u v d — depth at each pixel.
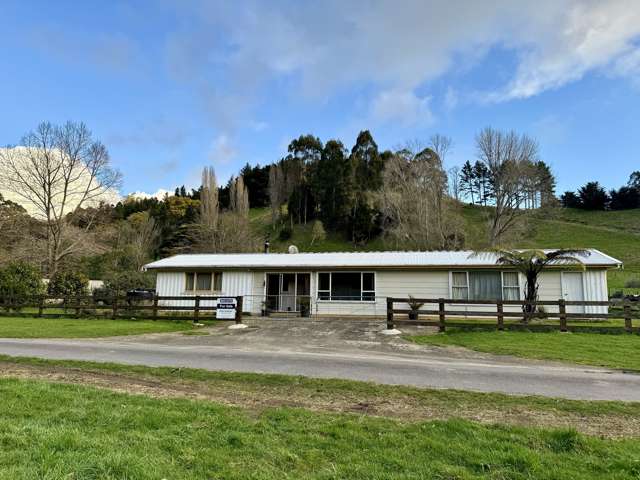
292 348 11.80
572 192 78.56
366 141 62.66
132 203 74.44
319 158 70.69
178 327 16.88
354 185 60.53
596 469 3.98
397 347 12.08
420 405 6.21
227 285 23.44
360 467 3.92
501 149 36.22
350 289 22.36
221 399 6.39
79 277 28.30
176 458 3.96
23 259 30.08
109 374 8.02
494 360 10.05
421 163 40.09
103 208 35.88
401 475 3.78
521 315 14.65
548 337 13.25
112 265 41.97
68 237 33.22
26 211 33.09
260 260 23.92
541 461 4.12
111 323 17.66
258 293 23.16
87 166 34.50
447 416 5.69
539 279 19.97
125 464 3.62
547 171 36.28
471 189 70.19
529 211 36.31
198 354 10.50
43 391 6.27
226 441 4.46
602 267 19.17
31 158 32.22
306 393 6.80
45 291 25.38
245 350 11.30
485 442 4.59
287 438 4.65
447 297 21.03
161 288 23.95
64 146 33.25
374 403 6.28
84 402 5.77
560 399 6.54
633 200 73.56
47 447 3.92
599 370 8.92
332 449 4.38
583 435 4.87
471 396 6.68
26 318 19.77
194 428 4.83
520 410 6.01
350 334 14.87
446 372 8.53
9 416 5.07
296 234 62.72
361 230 56.25
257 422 5.15
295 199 67.00
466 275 21.00
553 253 17.06
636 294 30.36
